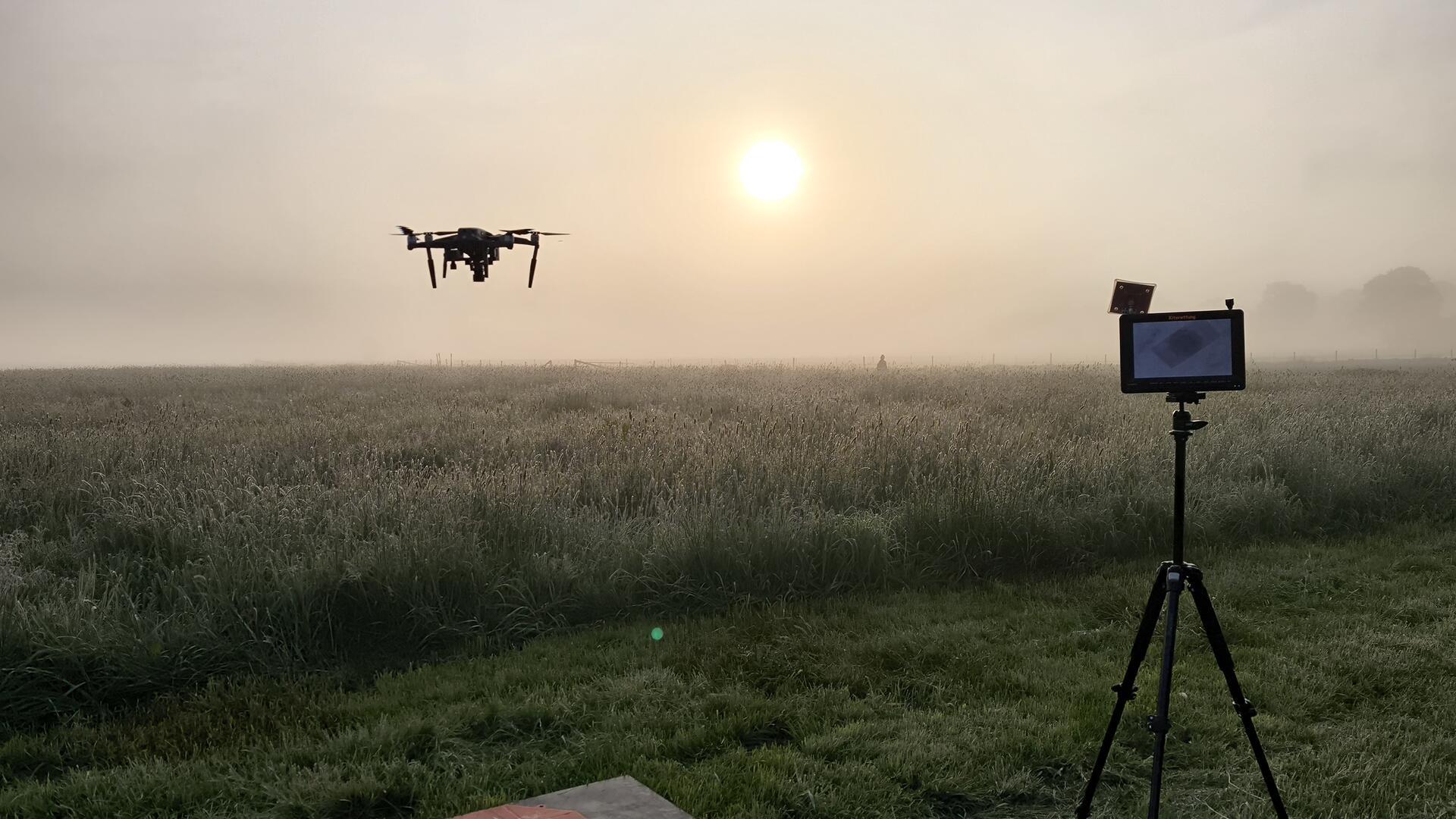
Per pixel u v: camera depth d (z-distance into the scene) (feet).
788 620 19.89
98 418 54.13
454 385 89.35
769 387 78.54
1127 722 14.65
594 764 13.21
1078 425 46.91
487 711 15.05
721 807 12.01
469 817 11.16
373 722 14.96
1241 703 10.82
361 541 22.09
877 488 29.84
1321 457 33.17
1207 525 27.45
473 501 25.44
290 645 18.53
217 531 22.71
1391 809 11.89
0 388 86.38
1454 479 33.19
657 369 132.67
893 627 19.60
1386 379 91.81
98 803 12.13
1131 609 20.59
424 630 19.53
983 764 13.32
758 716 14.90
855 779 12.82
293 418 52.70
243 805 12.17
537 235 17.33
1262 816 11.75
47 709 15.67
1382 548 26.35
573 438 40.34
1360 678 16.53
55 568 22.74
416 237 17.20
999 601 21.86
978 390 72.13
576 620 20.84
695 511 24.72
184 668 17.07
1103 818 12.00
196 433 42.57
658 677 16.60
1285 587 22.49
